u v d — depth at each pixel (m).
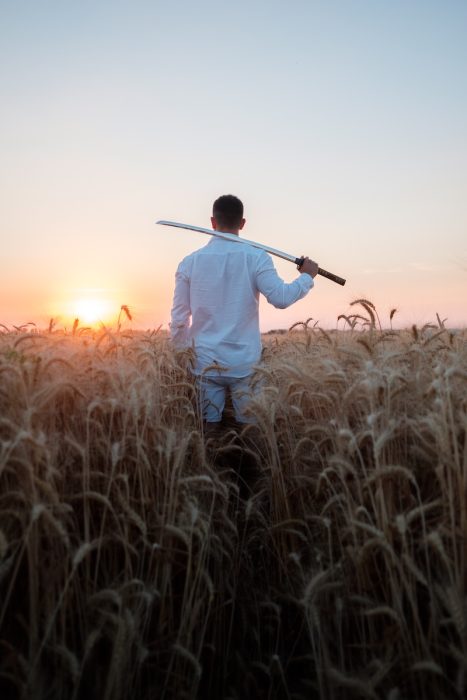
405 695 1.74
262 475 2.92
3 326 3.50
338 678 1.62
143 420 2.39
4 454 1.73
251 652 2.24
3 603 1.82
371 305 2.98
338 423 2.36
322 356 3.32
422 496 2.19
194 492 2.42
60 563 1.84
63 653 1.59
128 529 2.10
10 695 1.69
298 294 3.42
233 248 3.41
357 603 2.00
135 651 1.85
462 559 1.77
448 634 1.83
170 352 3.42
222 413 3.80
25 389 2.06
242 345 3.42
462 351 2.97
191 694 1.80
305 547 2.41
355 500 2.21
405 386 2.33
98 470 2.29
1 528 1.78
